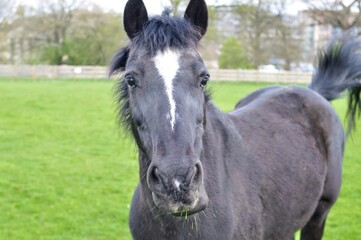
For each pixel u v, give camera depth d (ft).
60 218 21.88
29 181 27.22
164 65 8.25
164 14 9.05
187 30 8.68
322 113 13.94
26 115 50.98
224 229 9.69
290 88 14.34
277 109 13.32
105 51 121.39
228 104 57.21
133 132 9.23
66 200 24.25
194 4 9.43
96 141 38.52
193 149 7.99
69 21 129.59
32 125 45.19
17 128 43.50
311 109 13.85
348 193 25.81
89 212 22.63
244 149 11.11
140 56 8.49
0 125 44.78
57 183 26.99
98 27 122.62
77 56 127.85
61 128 43.91
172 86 8.10
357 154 35.04
